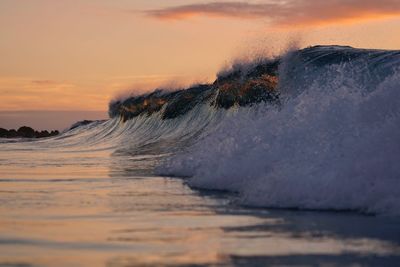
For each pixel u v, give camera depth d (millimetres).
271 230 13086
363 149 16812
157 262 10305
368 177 16016
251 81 44906
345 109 19328
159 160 37062
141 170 29562
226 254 10867
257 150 20859
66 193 19906
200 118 52250
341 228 13219
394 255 10750
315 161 17281
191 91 58906
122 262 10312
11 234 12641
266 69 44719
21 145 71438
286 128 20797
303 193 16359
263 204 16688
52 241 11961
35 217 14914
